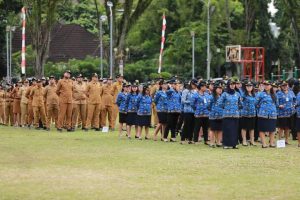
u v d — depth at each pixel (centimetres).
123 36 8306
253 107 4662
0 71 11738
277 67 12350
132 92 5156
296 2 9719
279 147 4584
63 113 5806
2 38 11556
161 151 4275
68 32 14038
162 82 4962
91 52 13800
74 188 2955
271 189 2945
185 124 4781
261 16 11962
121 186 3003
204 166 3600
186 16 13562
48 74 11238
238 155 4081
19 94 6494
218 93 4600
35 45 8625
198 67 13112
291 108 4891
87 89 5934
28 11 8569
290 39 12162
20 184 3047
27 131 5822
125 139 5084
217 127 4581
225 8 12225
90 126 5994
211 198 2750
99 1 13975
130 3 8244
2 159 3850
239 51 9538
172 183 3084
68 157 3944
